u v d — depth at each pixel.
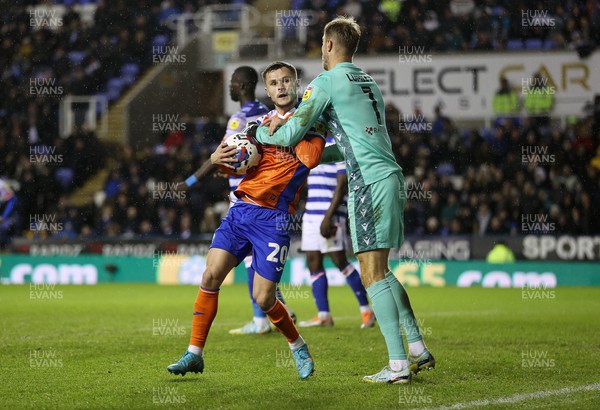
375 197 8.47
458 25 32.94
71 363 10.16
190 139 33.53
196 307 8.88
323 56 9.05
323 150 9.12
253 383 8.74
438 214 28.12
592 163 29.25
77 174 34.16
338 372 9.45
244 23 36.03
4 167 34.28
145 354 10.91
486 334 13.10
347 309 18.34
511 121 30.17
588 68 29.14
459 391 8.27
